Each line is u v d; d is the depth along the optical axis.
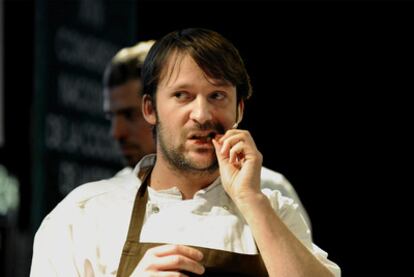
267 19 9.50
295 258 2.92
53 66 6.70
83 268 3.10
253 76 9.58
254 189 3.02
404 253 9.98
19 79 7.57
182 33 3.17
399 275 10.02
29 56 7.63
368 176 9.90
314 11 9.56
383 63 9.70
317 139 9.83
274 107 9.68
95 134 7.12
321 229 10.08
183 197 3.21
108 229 3.16
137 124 4.83
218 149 3.08
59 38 6.77
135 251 3.03
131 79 4.84
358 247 10.08
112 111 4.92
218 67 3.05
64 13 6.84
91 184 3.38
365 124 9.80
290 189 4.53
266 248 2.93
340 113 9.79
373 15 9.57
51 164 6.58
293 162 9.86
